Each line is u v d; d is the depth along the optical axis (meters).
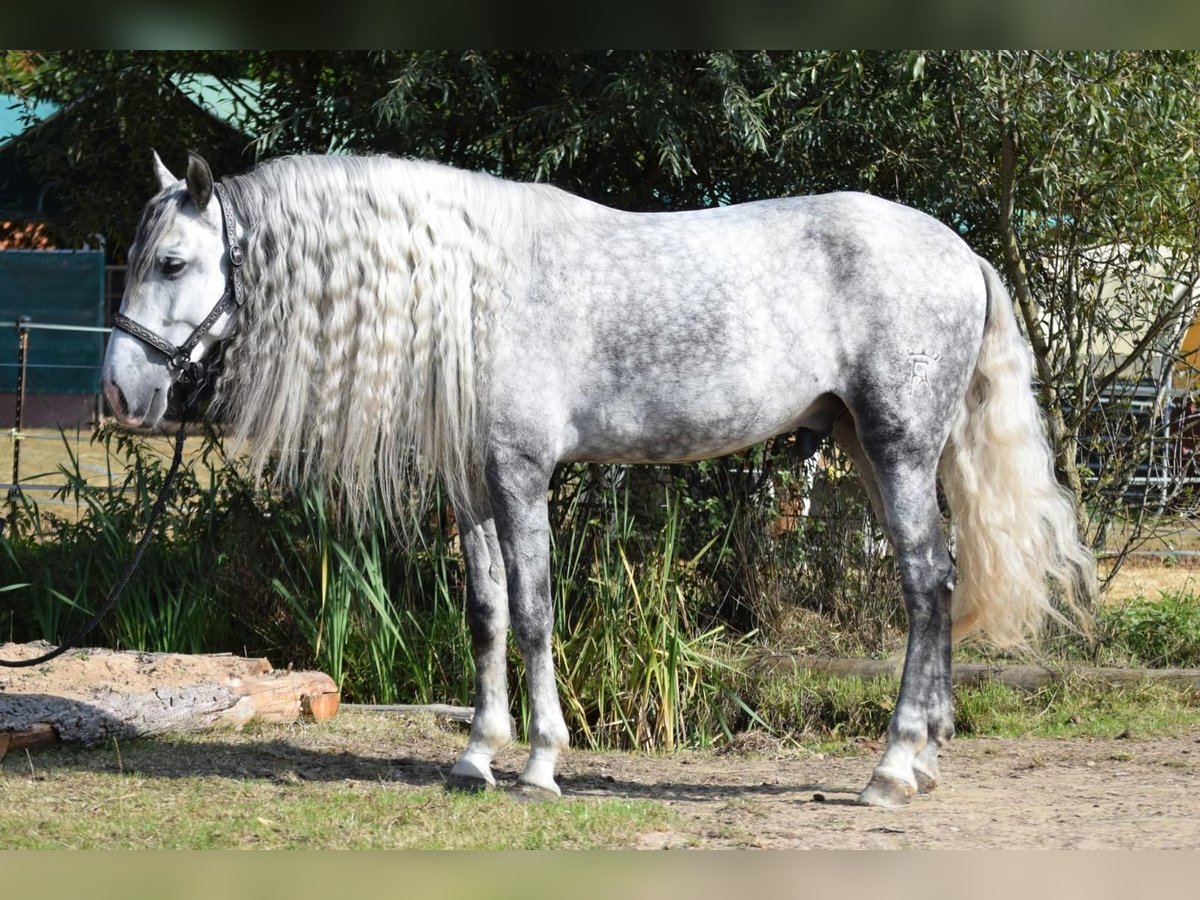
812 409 5.29
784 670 7.52
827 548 8.24
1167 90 7.62
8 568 8.08
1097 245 8.30
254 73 8.80
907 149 8.01
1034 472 5.29
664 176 8.19
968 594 5.39
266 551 7.82
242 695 6.30
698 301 5.00
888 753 5.17
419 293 4.91
